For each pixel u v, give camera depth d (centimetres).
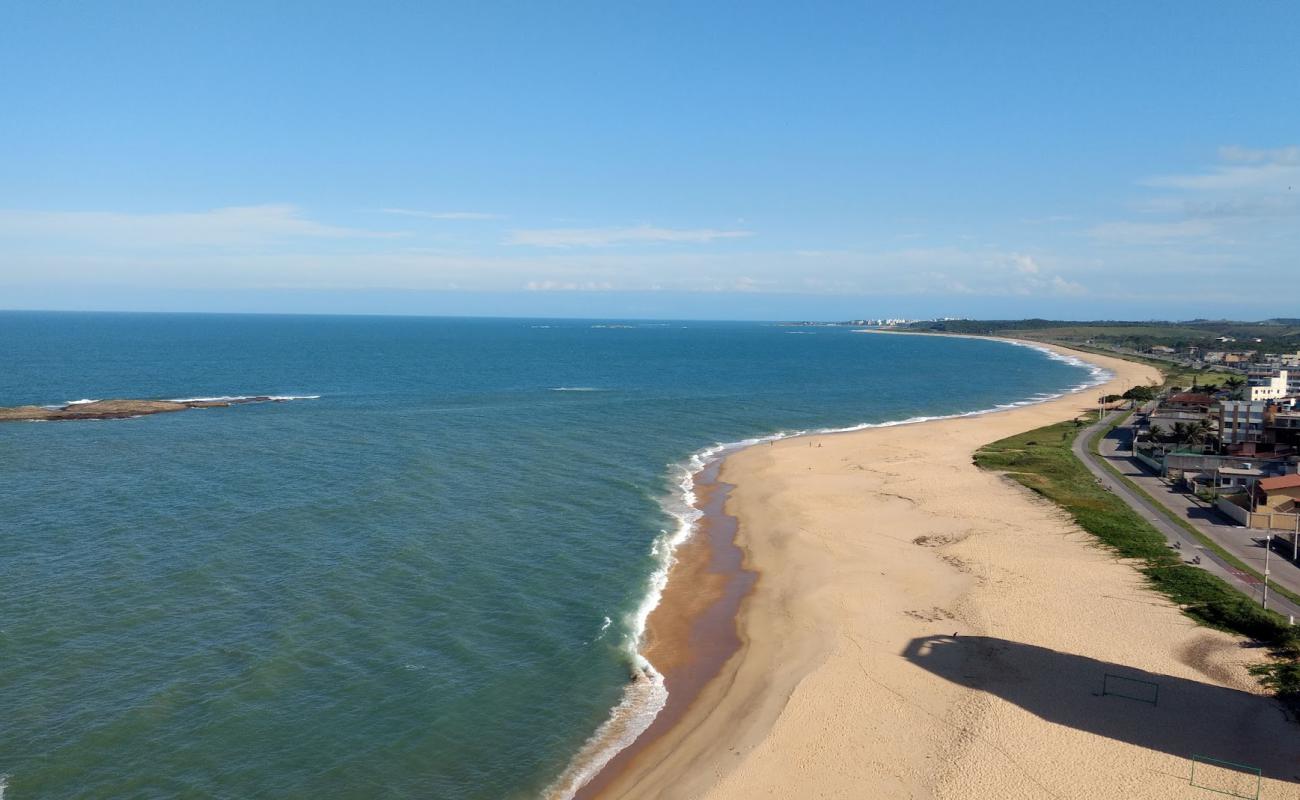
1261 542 5784
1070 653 3969
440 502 6569
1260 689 3606
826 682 3678
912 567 5266
